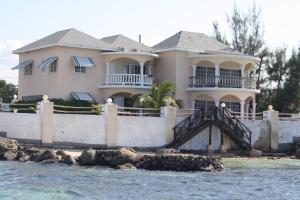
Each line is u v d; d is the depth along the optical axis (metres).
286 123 51.53
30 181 27.78
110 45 54.25
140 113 44.66
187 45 55.34
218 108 46.38
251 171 35.91
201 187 27.94
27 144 40.69
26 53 56.72
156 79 56.41
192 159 34.91
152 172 33.56
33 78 55.25
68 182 28.02
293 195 26.41
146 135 44.31
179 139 45.00
